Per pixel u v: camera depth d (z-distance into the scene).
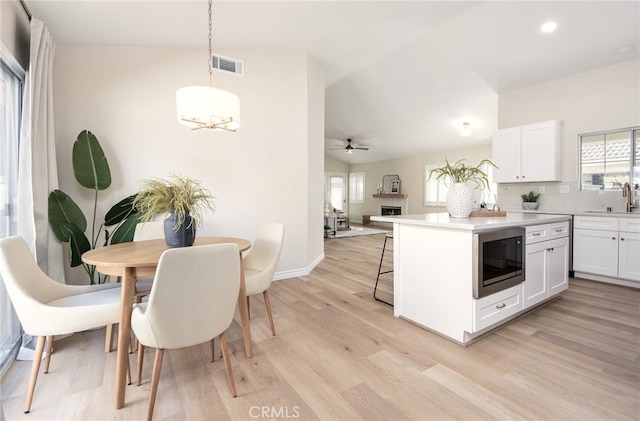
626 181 3.76
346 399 1.57
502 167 4.62
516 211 4.55
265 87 3.64
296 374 1.79
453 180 2.75
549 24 3.27
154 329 1.38
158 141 3.16
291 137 3.81
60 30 2.63
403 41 3.74
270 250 2.49
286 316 2.65
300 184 3.89
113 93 3.01
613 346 2.08
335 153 10.51
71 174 2.89
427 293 2.36
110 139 3.00
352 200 11.72
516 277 2.35
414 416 1.44
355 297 3.14
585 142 4.06
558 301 2.96
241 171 3.53
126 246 2.11
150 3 2.39
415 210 9.16
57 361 1.96
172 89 3.22
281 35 3.26
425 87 5.12
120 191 3.04
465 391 1.62
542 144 4.16
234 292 1.60
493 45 3.76
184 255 1.38
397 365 1.87
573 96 4.09
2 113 2.10
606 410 1.46
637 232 3.27
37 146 2.28
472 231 2.04
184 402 1.55
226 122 2.18
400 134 7.56
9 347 2.04
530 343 2.13
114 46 3.02
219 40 3.21
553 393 1.59
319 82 4.38
